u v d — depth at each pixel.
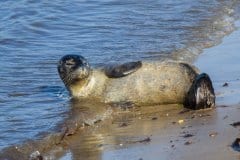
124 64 42.56
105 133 36.59
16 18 64.81
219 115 37.97
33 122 37.81
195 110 39.72
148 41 54.22
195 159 30.97
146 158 31.80
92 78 42.38
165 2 69.06
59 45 54.91
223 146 32.31
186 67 41.94
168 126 36.84
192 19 61.75
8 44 55.44
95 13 65.56
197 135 34.50
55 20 63.28
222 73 45.75
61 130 36.66
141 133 36.00
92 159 32.62
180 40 54.41
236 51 51.25
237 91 42.00
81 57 42.47
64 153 33.72
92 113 39.59
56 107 40.69
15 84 44.97
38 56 51.72
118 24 60.62
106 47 53.06
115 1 70.44
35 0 71.56
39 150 34.06
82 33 58.31
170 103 41.59
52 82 45.47
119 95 41.78
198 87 39.62
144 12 64.88
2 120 38.16
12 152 33.41
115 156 32.62
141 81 41.75
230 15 64.38
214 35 56.38
